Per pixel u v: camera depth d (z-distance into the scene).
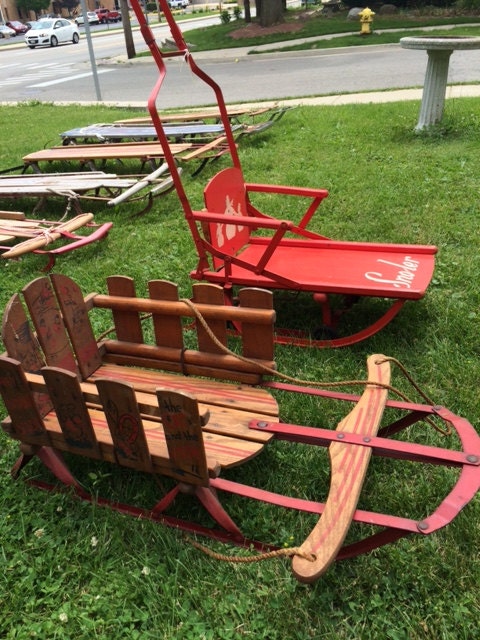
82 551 2.41
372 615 2.10
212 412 2.63
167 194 6.92
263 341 2.75
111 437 2.43
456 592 2.15
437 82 8.12
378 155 7.62
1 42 46.22
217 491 2.61
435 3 24.70
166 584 2.22
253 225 3.41
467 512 2.42
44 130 11.45
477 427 2.90
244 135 8.97
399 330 3.77
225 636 2.06
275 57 19.03
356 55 17.67
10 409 2.58
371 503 2.54
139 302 2.95
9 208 7.23
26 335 2.67
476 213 5.55
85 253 5.44
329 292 3.46
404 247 3.94
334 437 2.36
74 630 2.13
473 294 4.08
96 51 29.78
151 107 3.29
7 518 2.59
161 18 52.50
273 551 2.13
